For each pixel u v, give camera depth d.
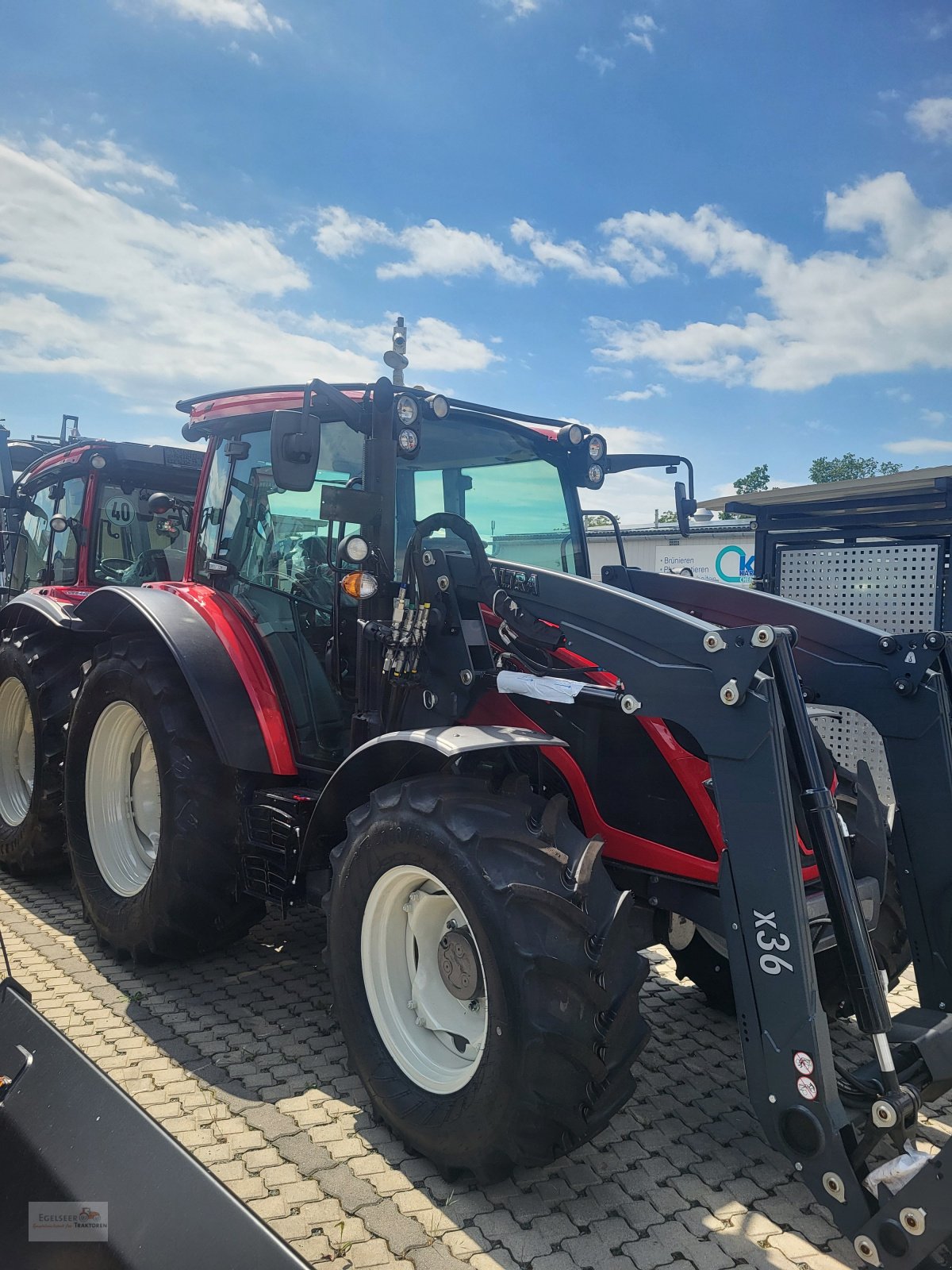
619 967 2.09
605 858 2.71
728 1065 2.91
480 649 2.69
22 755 4.89
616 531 3.94
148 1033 2.98
